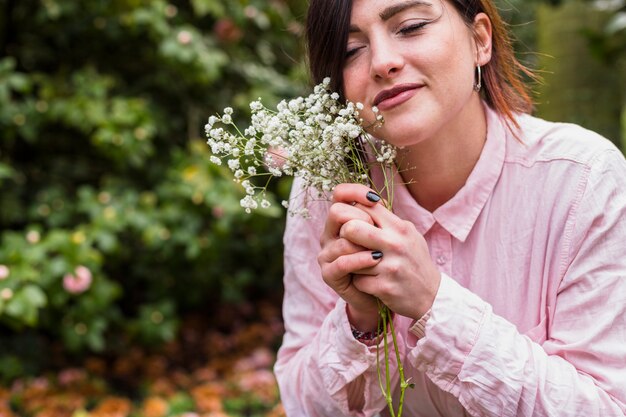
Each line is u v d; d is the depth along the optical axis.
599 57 2.40
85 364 2.56
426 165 0.98
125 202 2.36
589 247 0.91
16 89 2.38
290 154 0.88
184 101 2.83
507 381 0.87
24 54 2.72
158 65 2.77
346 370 0.95
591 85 2.63
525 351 0.88
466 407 0.89
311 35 0.94
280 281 3.24
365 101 0.91
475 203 0.97
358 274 0.89
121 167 2.47
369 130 0.92
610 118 2.64
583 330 0.91
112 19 2.64
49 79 2.54
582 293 0.91
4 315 2.01
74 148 2.73
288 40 3.02
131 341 2.72
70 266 2.09
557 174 0.94
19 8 2.65
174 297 2.84
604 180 0.92
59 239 2.13
